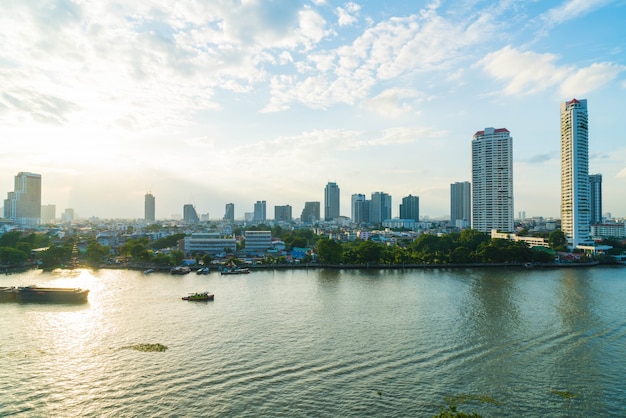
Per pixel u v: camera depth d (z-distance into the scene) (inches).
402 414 3250.5
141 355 4480.8
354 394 3577.8
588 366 4220.0
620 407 3398.1
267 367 4146.2
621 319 5900.6
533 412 3302.2
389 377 3919.8
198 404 3408.0
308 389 3668.8
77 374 3986.2
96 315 6250.0
